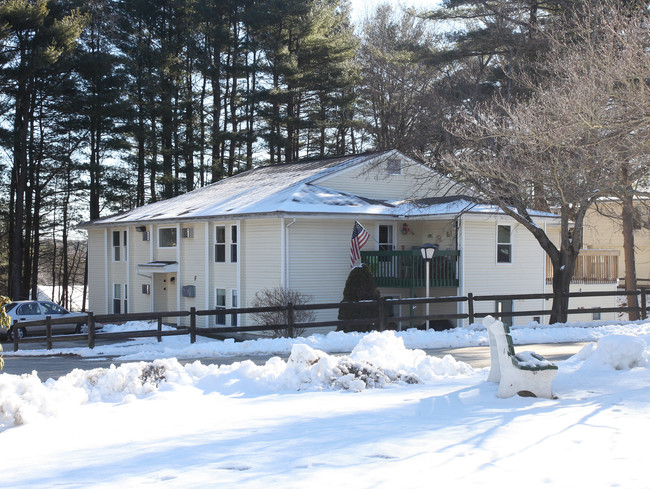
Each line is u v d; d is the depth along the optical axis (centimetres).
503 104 3136
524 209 2633
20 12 3669
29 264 4709
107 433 842
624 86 1967
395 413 871
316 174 3150
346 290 2562
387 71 5000
